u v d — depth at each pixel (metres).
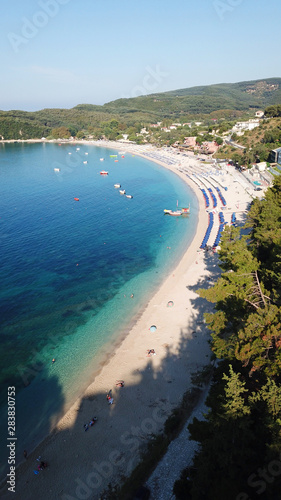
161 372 41.31
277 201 66.88
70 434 34.31
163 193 129.38
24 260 74.81
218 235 81.56
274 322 28.00
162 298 57.50
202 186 132.88
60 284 64.25
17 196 129.50
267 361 26.27
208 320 35.97
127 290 61.03
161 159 196.25
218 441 23.27
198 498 23.34
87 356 45.41
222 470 23.12
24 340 48.94
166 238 84.50
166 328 49.59
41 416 36.81
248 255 43.53
